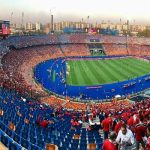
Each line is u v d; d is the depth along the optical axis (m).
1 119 22.88
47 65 130.88
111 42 189.25
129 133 15.27
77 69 121.44
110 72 115.25
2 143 18.03
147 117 21.41
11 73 91.44
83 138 24.72
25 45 153.62
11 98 43.62
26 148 17.61
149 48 186.62
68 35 186.50
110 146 13.04
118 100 76.06
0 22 147.25
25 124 27.50
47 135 25.05
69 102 72.62
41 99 70.81
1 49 124.06
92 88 88.12
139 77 105.25
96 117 34.62
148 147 14.95
